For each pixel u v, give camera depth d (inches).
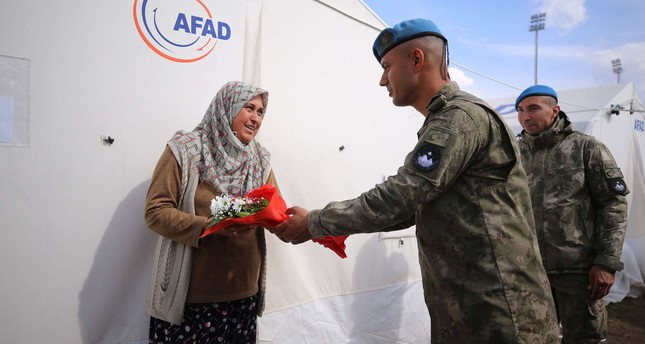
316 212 51.2
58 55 62.1
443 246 50.6
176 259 59.7
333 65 95.3
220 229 56.2
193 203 60.6
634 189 209.2
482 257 48.1
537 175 99.3
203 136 64.4
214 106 65.1
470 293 48.3
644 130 221.0
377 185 48.1
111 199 67.2
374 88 105.1
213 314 62.4
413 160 46.3
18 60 58.9
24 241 59.9
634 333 145.2
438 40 53.7
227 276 62.1
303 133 89.5
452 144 45.1
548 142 99.0
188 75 74.4
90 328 65.6
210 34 76.5
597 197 92.5
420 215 53.4
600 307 91.3
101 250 66.4
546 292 50.2
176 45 72.9
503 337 46.4
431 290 53.6
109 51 66.4
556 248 92.7
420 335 114.7
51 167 61.9
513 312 46.8
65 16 62.5
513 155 49.8
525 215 52.1
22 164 59.6
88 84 64.7
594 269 88.4
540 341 47.8
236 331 66.2
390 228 66.0
